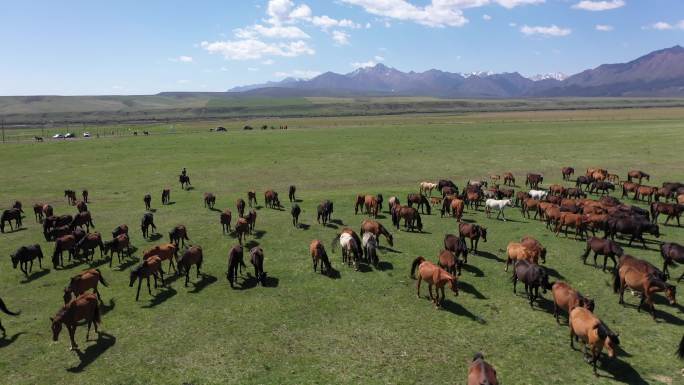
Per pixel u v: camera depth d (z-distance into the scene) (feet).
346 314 62.03
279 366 50.01
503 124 367.66
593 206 105.40
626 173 168.04
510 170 181.27
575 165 186.70
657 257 82.12
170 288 72.49
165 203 134.92
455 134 293.84
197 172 181.57
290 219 112.88
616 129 297.33
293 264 81.51
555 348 52.65
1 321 62.23
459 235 92.89
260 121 563.89
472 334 56.03
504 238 95.25
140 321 61.41
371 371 48.70
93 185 160.76
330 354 52.16
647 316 59.82
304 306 64.75
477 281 72.33
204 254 88.33
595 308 62.39
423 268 64.75
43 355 53.62
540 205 108.47
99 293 70.44
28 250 79.05
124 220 115.24
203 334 57.41
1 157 216.13
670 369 48.11
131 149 239.30
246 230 94.07
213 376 48.42
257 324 59.67
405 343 54.13
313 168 187.83
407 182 162.91
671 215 103.76
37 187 157.69
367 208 115.85
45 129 512.63
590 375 47.50
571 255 83.71
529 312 61.67
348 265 80.28
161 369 49.98
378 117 626.64
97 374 49.44
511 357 50.93
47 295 70.90
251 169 186.70
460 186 152.87
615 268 70.28
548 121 395.34
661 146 219.41
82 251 91.66
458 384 46.16
